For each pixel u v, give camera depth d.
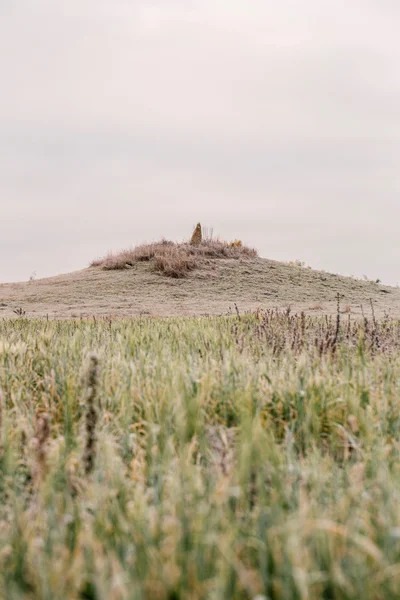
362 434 3.56
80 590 1.86
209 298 25.22
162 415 3.79
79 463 2.99
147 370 5.11
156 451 3.03
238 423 3.87
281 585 1.76
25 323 12.91
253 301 24.53
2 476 2.85
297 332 8.06
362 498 2.44
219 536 1.97
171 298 25.06
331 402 4.09
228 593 1.74
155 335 7.79
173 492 2.42
